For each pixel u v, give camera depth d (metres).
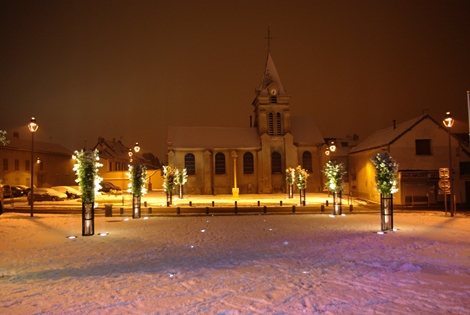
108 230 20.52
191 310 7.57
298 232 19.48
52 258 13.23
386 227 19.75
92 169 18.88
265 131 54.25
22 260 12.89
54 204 37.03
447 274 10.45
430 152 37.84
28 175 59.47
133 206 26.41
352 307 7.71
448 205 36.16
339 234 18.59
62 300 8.27
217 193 52.53
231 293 8.73
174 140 52.91
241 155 53.56
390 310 7.52
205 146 52.56
